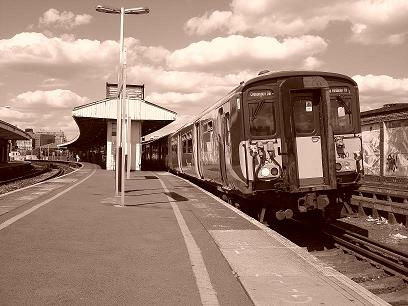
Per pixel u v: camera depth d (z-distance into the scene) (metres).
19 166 45.03
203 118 15.58
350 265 8.18
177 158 25.09
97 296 4.47
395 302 6.22
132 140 32.50
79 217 9.55
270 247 6.79
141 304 4.26
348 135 9.95
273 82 9.77
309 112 9.70
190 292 4.63
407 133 17.84
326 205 9.34
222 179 12.22
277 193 9.48
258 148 9.55
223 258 6.08
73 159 97.81
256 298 4.43
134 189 16.97
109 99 30.42
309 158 9.58
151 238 7.39
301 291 4.66
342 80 10.09
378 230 12.27
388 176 19.08
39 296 4.45
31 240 7.10
